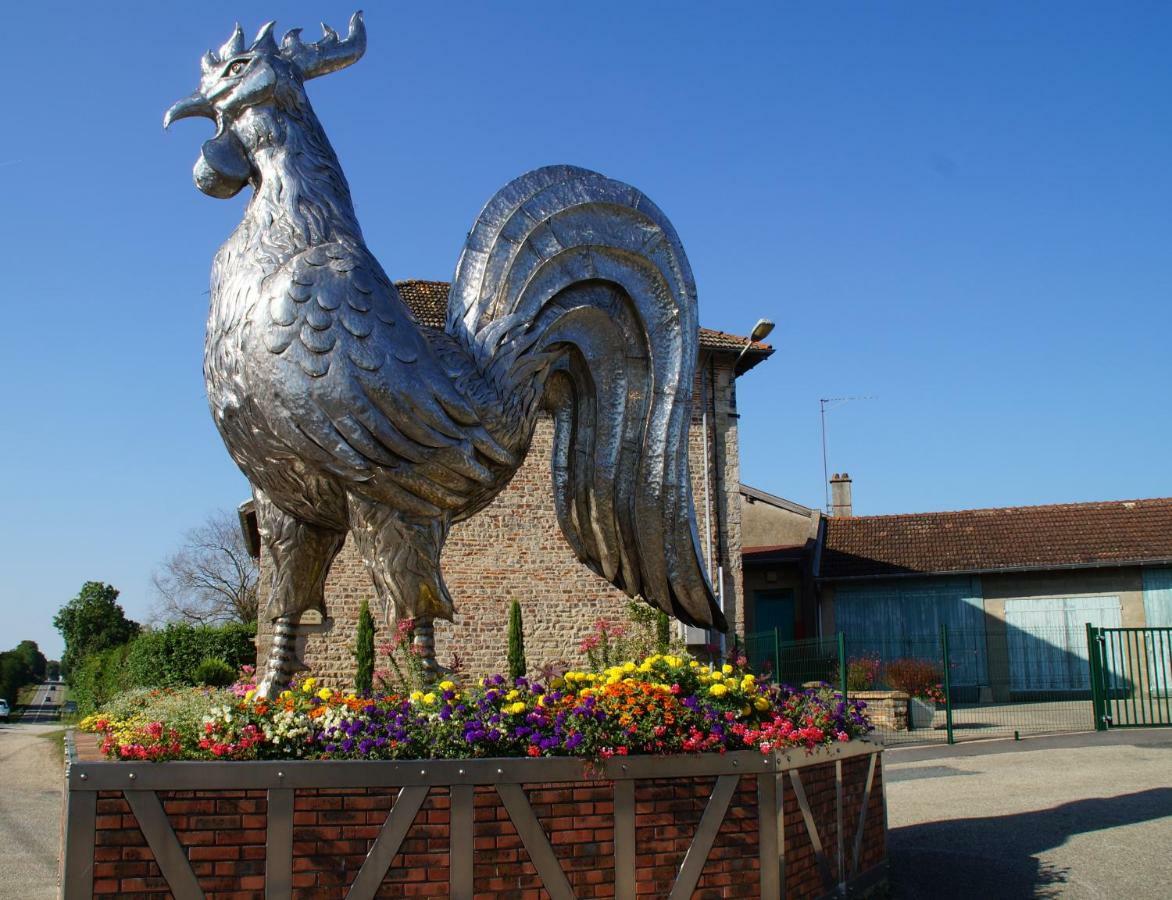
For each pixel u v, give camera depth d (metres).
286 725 5.23
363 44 6.95
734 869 5.58
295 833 4.96
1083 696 23.88
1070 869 7.23
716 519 20.59
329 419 5.68
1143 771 11.30
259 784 4.95
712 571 20.33
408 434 5.85
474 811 5.19
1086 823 8.62
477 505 6.37
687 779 5.58
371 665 16.84
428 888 5.07
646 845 5.44
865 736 7.30
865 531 27.64
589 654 9.73
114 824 4.79
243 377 5.79
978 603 24.97
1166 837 8.03
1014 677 24.34
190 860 4.84
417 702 5.60
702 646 19.22
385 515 5.93
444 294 20.20
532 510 19.20
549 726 5.51
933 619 25.16
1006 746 14.31
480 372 6.29
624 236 6.90
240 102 6.33
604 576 7.09
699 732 5.62
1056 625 24.47
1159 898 6.54
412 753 5.25
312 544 6.28
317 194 6.23
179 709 5.45
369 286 5.92
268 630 18.20
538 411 6.73
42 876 7.97
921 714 17.23
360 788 5.05
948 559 25.39
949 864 7.51
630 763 5.46
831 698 6.95
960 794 10.38
